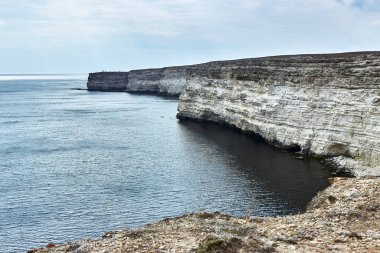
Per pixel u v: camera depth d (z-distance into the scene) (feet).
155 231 55.72
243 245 45.55
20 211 114.73
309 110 174.91
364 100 146.00
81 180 145.59
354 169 142.41
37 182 143.64
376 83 143.13
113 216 109.81
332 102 161.99
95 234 98.32
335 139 156.25
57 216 110.63
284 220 61.77
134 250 47.65
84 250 49.57
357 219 59.00
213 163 166.71
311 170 148.66
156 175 150.51
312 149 168.45
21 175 153.38
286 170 150.10
